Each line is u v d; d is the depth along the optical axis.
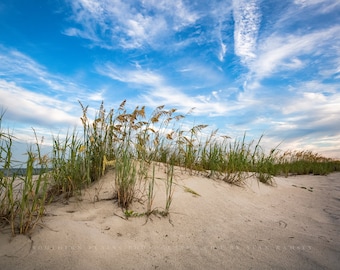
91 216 2.41
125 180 2.78
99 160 3.52
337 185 6.46
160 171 3.96
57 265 1.59
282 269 1.75
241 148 5.02
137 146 3.53
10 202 2.07
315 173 9.41
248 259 1.89
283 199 4.32
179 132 4.55
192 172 4.43
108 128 3.64
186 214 2.77
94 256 1.75
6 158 2.18
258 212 3.26
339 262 1.89
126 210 2.56
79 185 3.13
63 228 2.01
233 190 4.04
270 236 2.40
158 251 1.96
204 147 4.91
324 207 3.97
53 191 3.07
